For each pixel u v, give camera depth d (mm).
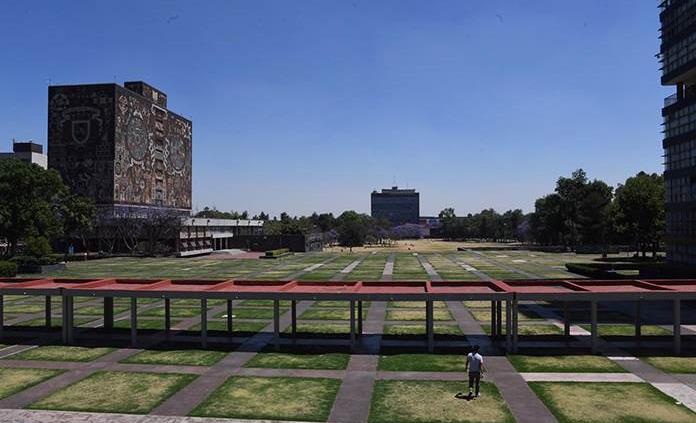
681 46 66250
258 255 136250
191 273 84750
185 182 168750
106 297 39594
